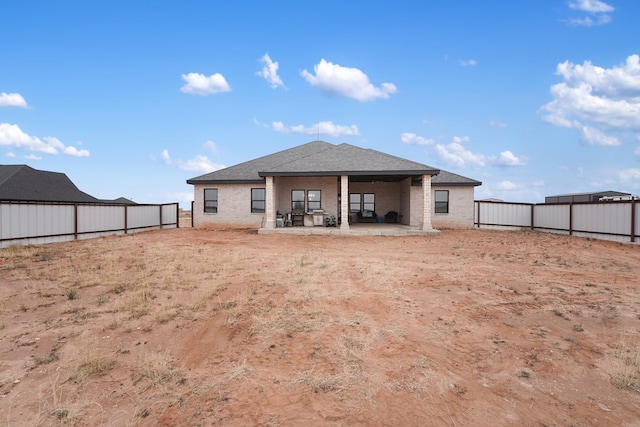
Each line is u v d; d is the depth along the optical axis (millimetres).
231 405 3578
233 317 6004
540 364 4395
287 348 4879
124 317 6078
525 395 3768
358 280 8641
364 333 5371
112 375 4188
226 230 22281
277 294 7332
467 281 8438
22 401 3641
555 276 8977
